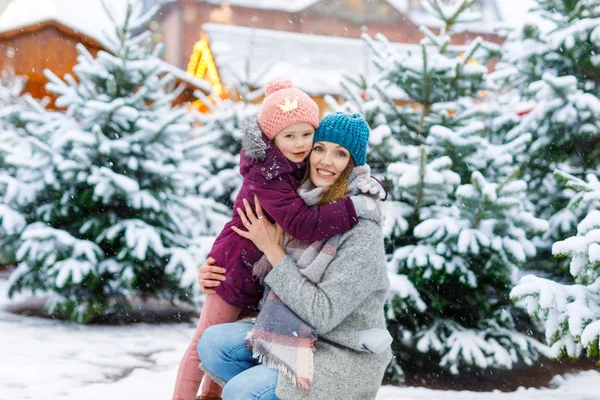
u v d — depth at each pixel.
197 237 6.12
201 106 12.88
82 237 5.59
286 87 2.38
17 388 3.53
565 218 5.17
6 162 5.50
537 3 6.01
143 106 5.99
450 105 4.82
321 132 2.19
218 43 20.00
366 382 2.05
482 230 4.21
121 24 5.92
